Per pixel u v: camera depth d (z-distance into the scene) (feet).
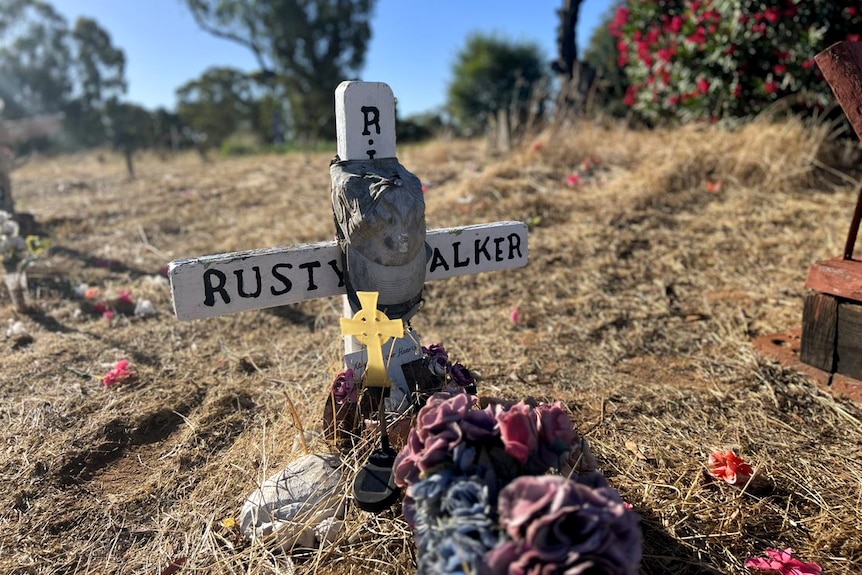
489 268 9.17
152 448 9.14
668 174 19.26
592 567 4.36
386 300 7.36
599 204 18.69
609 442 8.65
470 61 81.10
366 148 7.59
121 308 14.30
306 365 11.34
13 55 103.81
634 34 25.52
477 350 11.78
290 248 7.70
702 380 10.38
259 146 54.03
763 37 20.35
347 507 7.10
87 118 106.63
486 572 4.47
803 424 9.08
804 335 10.18
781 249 15.26
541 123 27.25
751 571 6.46
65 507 7.84
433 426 5.60
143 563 6.95
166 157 43.47
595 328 12.53
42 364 11.46
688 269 14.92
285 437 8.77
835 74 8.86
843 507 7.35
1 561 6.93
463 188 20.58
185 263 7.04
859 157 19.61
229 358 11.78
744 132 20.24
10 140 22.17
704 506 7.36
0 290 15.29
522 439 5.34
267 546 6.80
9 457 8.68
